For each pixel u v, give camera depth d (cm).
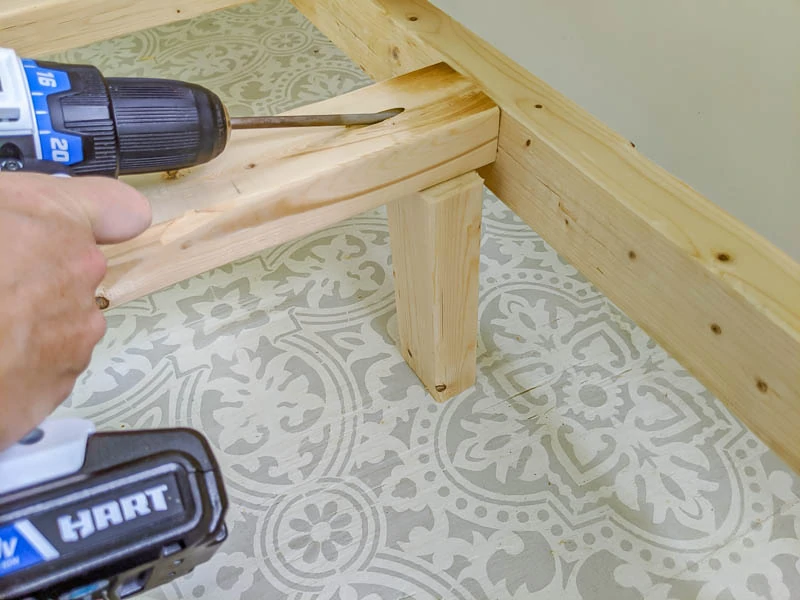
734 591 86
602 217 57
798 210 89
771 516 92
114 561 35
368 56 85
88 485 35
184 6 84
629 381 107
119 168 54
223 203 56
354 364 110
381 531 92
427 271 83
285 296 120
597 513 93
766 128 87
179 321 117
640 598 86
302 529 93
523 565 89
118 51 169
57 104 49
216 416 105
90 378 109
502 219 133
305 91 156
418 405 105
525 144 63
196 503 37
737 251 49
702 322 51
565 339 113
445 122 63
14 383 28
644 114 105
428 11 77
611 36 104
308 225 62
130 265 54
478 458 99
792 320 44
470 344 98
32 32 77
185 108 54
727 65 88
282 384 108
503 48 132
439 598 86
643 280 55
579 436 101
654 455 98
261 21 178
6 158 48
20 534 33
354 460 100
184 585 88
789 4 77
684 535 91
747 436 100
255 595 87
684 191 54
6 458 35
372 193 63
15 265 29
